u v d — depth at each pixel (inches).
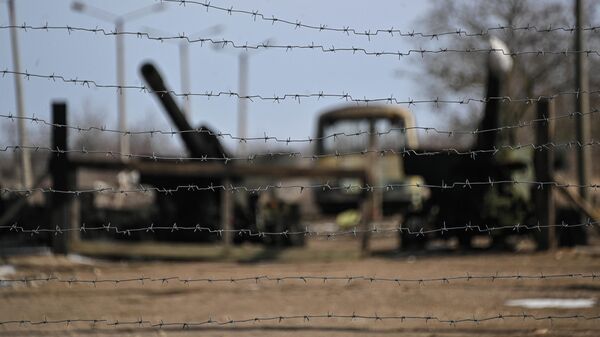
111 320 689.0
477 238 1457.9
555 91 2100.1
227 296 802.2
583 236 1182.9
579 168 1294.3
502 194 1209.4
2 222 1105.4
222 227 1197.1
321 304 756.6
